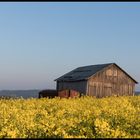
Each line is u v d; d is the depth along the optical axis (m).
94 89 61.06
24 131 17.27
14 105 31.42
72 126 17.66
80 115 22.33
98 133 16.14
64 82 65.50
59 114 22.66
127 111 23.81
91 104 32.47
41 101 35.31
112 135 15.59
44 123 17.75
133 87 64.19
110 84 62.47
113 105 29.48
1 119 20.52
